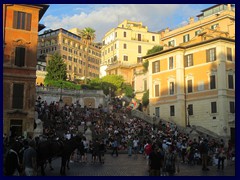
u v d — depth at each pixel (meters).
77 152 24.86
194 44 50.78
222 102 46.31
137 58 104.25
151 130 42.78
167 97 53.81
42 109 42.12
